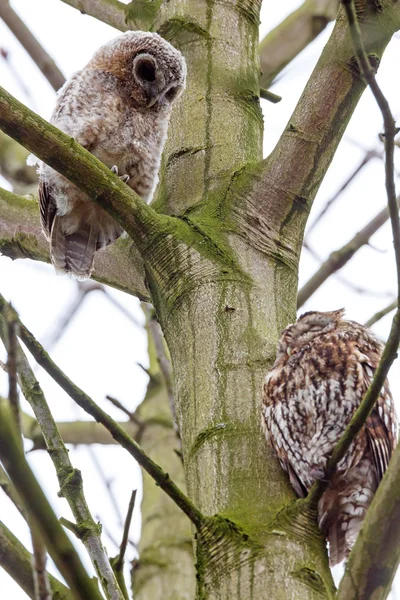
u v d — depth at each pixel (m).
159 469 6.20
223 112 9.68
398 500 5.57
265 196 8.47
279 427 7.40
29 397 7.14
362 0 8.29
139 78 12.23
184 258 8.08
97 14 12.00
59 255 11.52
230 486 6.81
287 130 8.55
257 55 10.48
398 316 5.71
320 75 8.52
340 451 6.22
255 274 8.08
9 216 11.38
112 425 6.13
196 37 10.37
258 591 6.07
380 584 5.58
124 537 6.71
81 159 7.80
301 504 6.45
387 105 5.71
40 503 5.04
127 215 8.08
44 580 5.39
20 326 6.17
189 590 12.24
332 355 7.93
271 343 7.73
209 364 7.55
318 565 6.25
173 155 9.42
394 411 7.97
